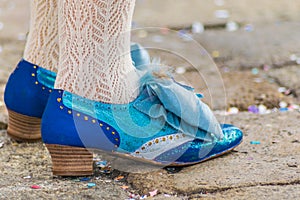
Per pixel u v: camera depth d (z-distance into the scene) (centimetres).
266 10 428
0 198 162
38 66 194
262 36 362
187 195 165
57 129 169
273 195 160
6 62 313
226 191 164
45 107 188
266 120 228
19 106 198
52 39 191
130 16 171
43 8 189
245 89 273
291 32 370
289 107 251
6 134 216
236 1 458
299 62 314
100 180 176
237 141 192
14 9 439
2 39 358
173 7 440
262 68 307
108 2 164
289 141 202
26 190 168
